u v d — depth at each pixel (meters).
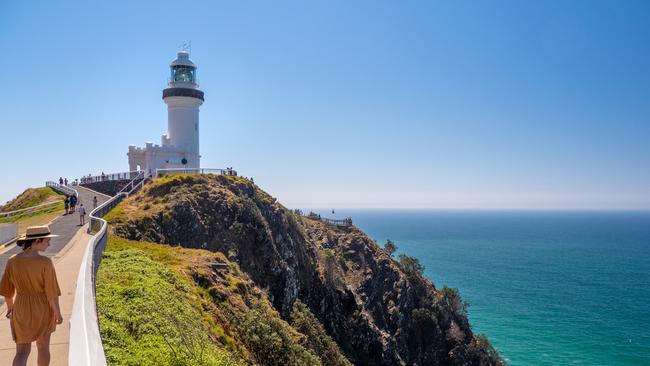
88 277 13.76
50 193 61.00
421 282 73.81
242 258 44.69
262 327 25.56
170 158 66.88
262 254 46.75
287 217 60.78
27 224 38.22
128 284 18.88
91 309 10.62
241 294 29.66
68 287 16.31
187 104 68.69
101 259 23.12
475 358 63.62
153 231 38.31
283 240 53.81
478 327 86.25
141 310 15.94
